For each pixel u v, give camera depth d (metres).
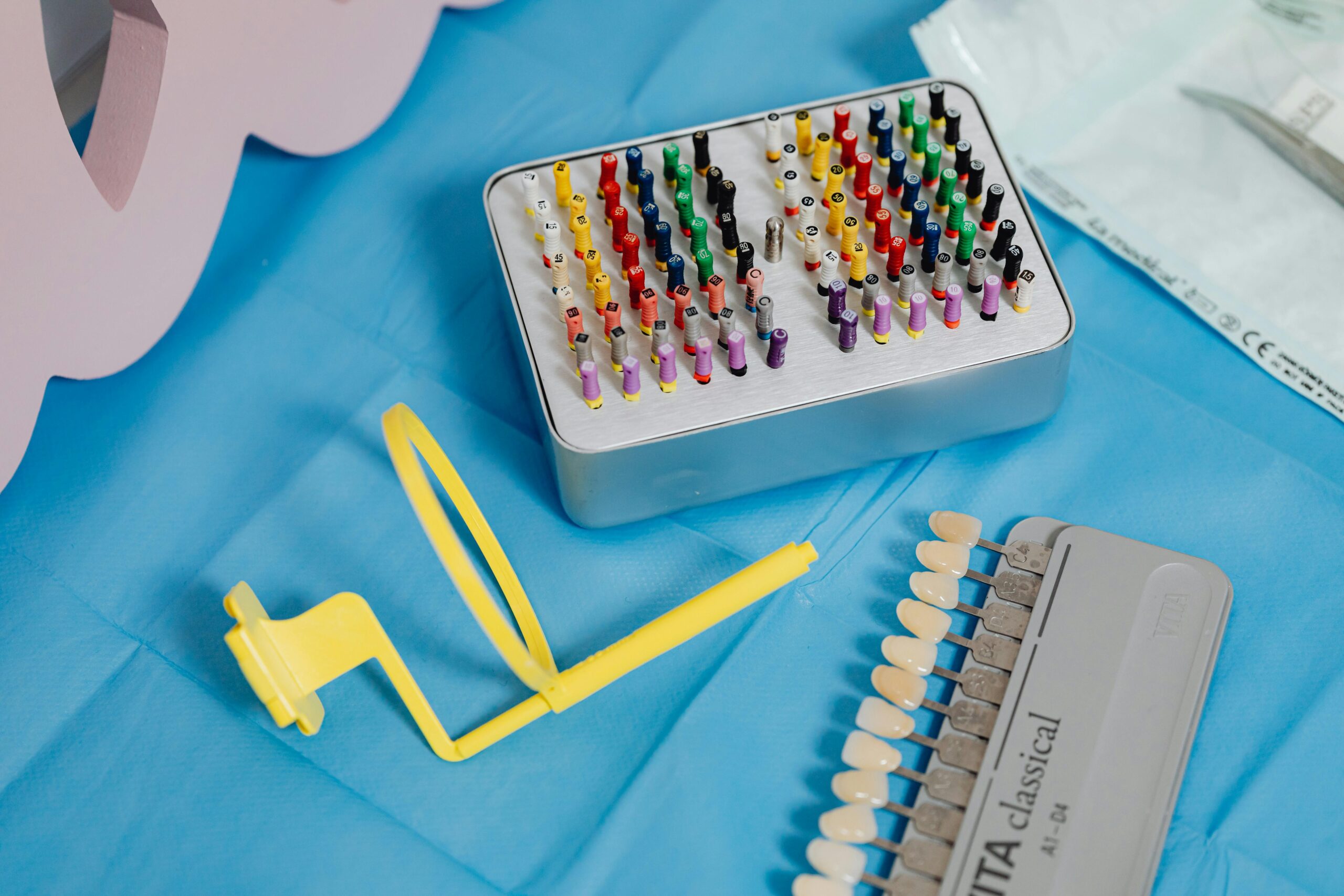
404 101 1.38
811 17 1.42
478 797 0.99
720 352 1.05
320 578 1.10
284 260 1.28
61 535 1.12
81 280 1.08
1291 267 1.21
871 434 1.08
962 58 1.33
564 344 1.06
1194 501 1.11
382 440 1.17
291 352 1.23
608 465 1.01
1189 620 1.00
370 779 1.00
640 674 1.04
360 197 1.32
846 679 1.04
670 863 0.96
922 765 0.99
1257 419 1.15
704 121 1.37
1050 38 1.33
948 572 1.06
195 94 1.12
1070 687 0.98
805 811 0.98
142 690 1.05
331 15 1.22
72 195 1.04
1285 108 1.28
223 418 1.19
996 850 0.92
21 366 1.06
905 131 1.17
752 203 1.15
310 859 0.97
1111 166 1.28
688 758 1.00
